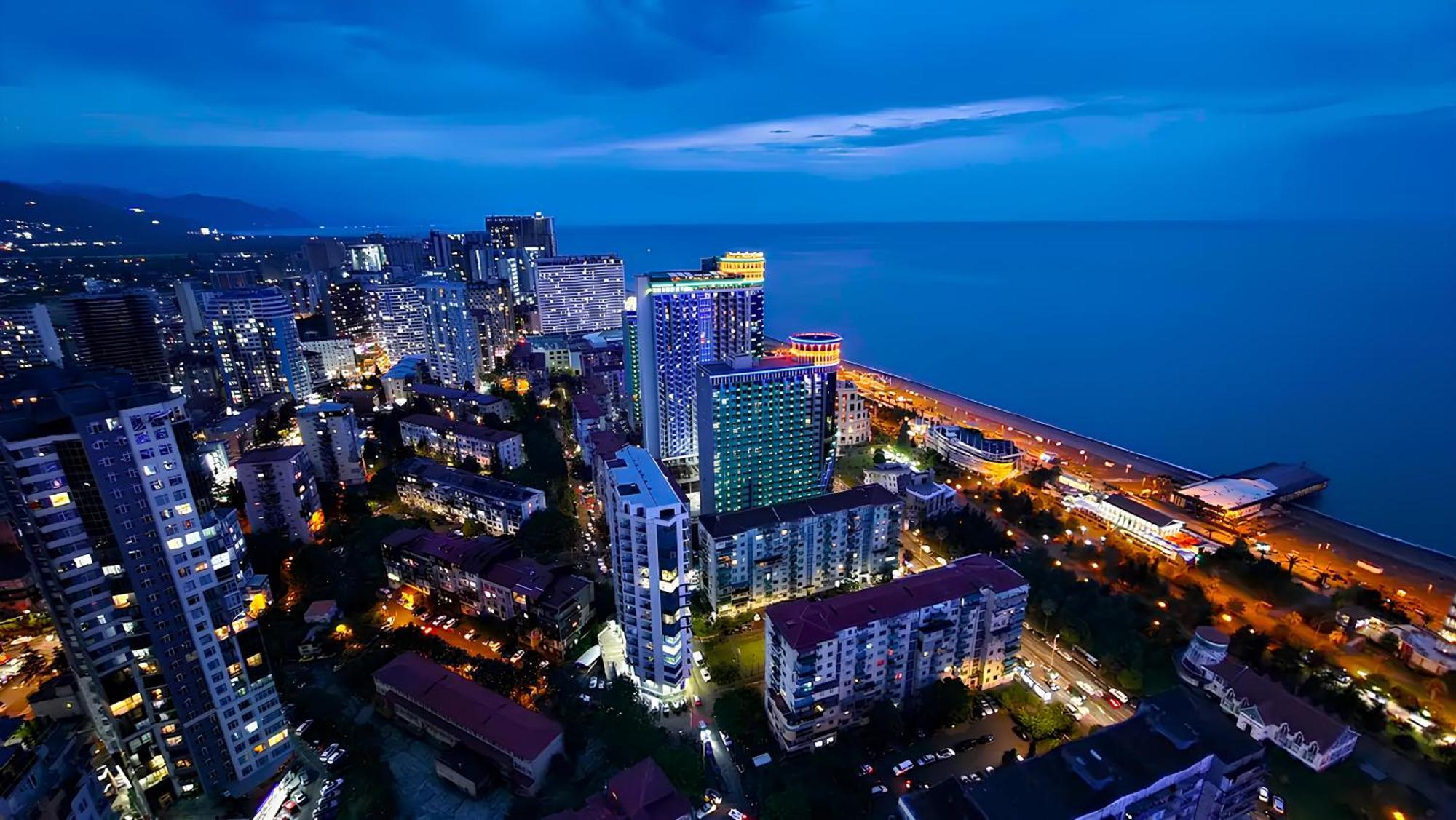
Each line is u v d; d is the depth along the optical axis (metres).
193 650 115.25
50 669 159.38
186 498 111.25
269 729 127.25
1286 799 124.62
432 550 186.38
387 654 159.00
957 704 139.12
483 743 131.62
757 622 180.50
